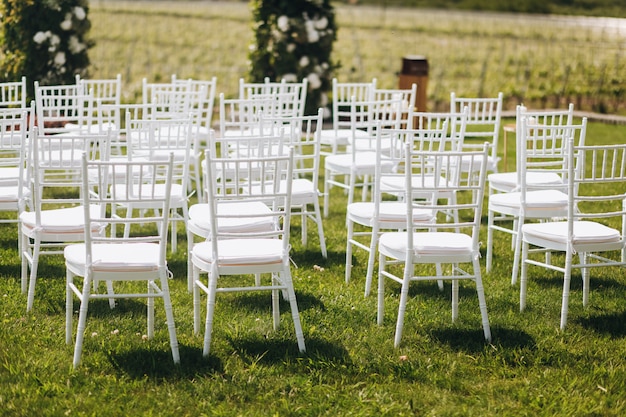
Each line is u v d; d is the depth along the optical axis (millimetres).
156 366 3939
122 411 3527
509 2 28188
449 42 21406
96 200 3811
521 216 5316
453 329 4516
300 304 4898
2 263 5512
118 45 18328
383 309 4578
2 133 5250
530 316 4758
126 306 4781
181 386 3764
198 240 6223
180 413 3547
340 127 11180
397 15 27547
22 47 10398
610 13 25469
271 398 3695
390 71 17594
